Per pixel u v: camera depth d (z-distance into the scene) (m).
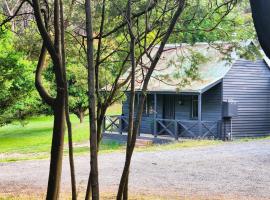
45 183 14.02
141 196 11.68
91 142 5.09
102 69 8.12
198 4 7.25
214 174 15.02
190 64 8.34
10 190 12.83
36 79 7.32
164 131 28.39
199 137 25.39
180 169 16.02
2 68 16.81
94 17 7.62
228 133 26.38
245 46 7.53
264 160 17.47
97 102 7.05
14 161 19.33
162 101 29.47
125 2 7.20
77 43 8.62
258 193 12.28
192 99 27.92
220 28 7.62
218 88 26.75
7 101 18.56
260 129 28.27
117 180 14.26
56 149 7.21
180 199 11.41
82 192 12.40
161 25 6.89
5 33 14.20
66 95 7.00
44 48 7.51
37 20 6.71
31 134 34.59
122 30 7.38
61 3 6.82
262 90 28.25
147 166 16.73
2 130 36.84
